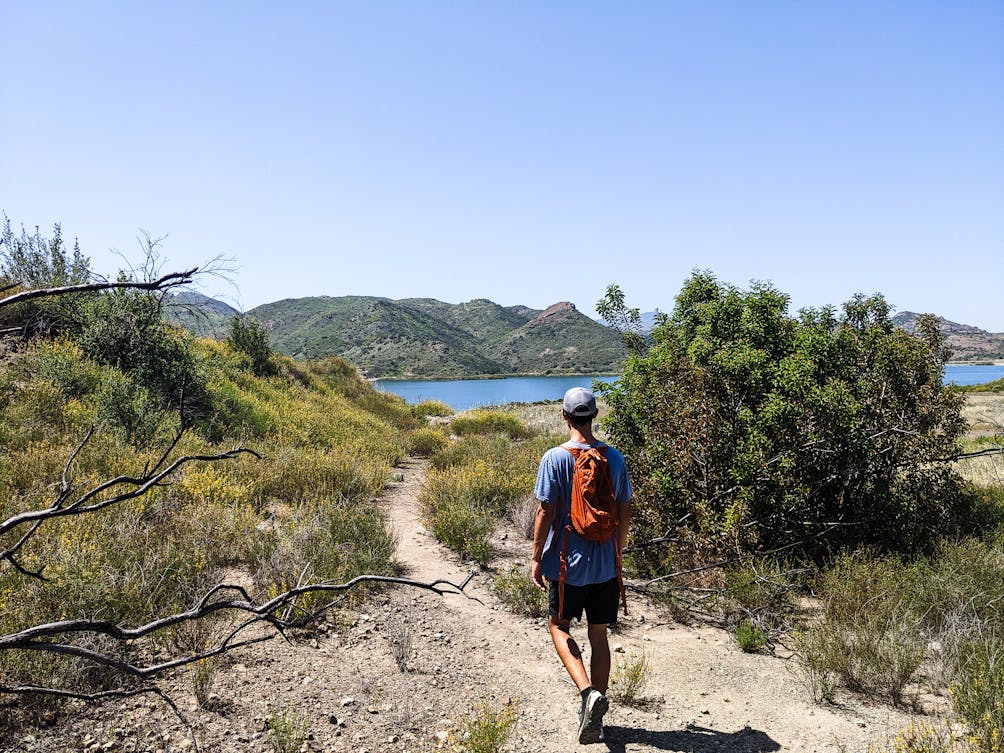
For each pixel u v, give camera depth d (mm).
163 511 6223
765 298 8016
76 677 3436
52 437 8125
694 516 6543
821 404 6582
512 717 3605
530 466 10719
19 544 2432
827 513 6922
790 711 3822
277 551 5602
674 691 4074
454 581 6105
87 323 12078
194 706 3475
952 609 4965
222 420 12203
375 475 10719
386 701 3811
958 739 3162
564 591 3529
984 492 8734
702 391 7074
